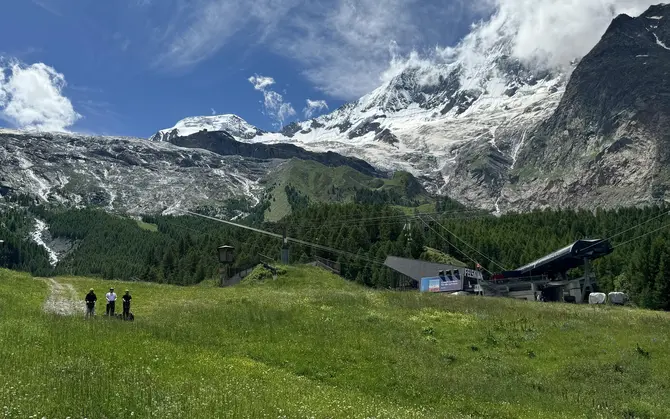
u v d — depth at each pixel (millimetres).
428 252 145125
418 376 32000
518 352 37656
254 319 41812
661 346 37188
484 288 72938
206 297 56344
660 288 103812
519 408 27969
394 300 51156
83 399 17250
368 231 172625
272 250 147375
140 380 20891
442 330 41750
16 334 29016
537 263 71750
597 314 46219
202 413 17219
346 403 23141
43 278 72250
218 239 178250
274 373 28906
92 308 42219
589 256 68312
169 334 35438
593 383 32438
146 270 184375
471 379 32188
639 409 28125
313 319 42938
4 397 16250
